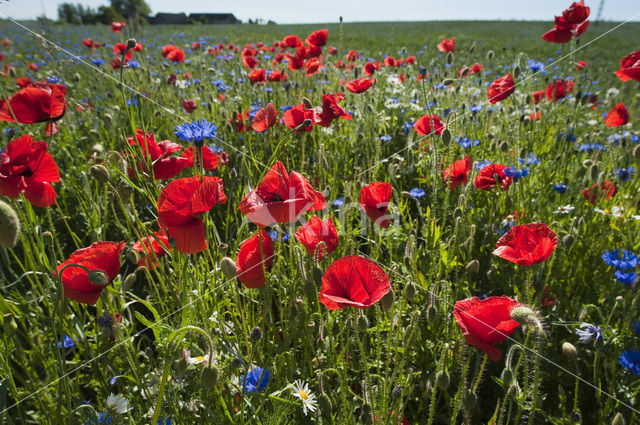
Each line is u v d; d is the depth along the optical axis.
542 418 1.88
